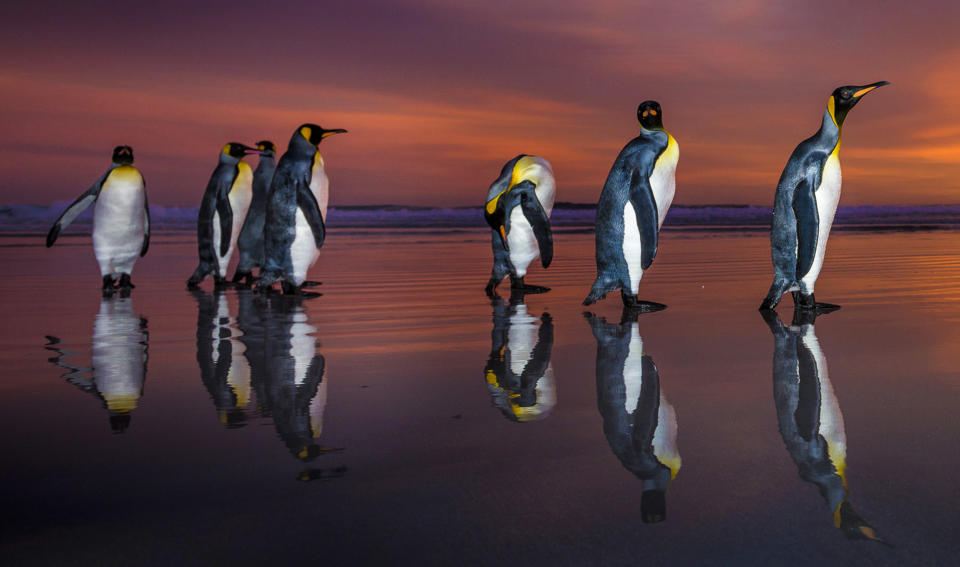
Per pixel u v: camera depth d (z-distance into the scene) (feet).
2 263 48.78
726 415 12.00
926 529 7.50
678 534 7.42
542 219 30.32
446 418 11.94
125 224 34.14
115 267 34.68
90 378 15.08
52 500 8.43
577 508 8.10
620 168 25.76
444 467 9.51
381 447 10.38
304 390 13.97
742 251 58.70
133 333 21.09
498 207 30.27
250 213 38.40
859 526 7.59
